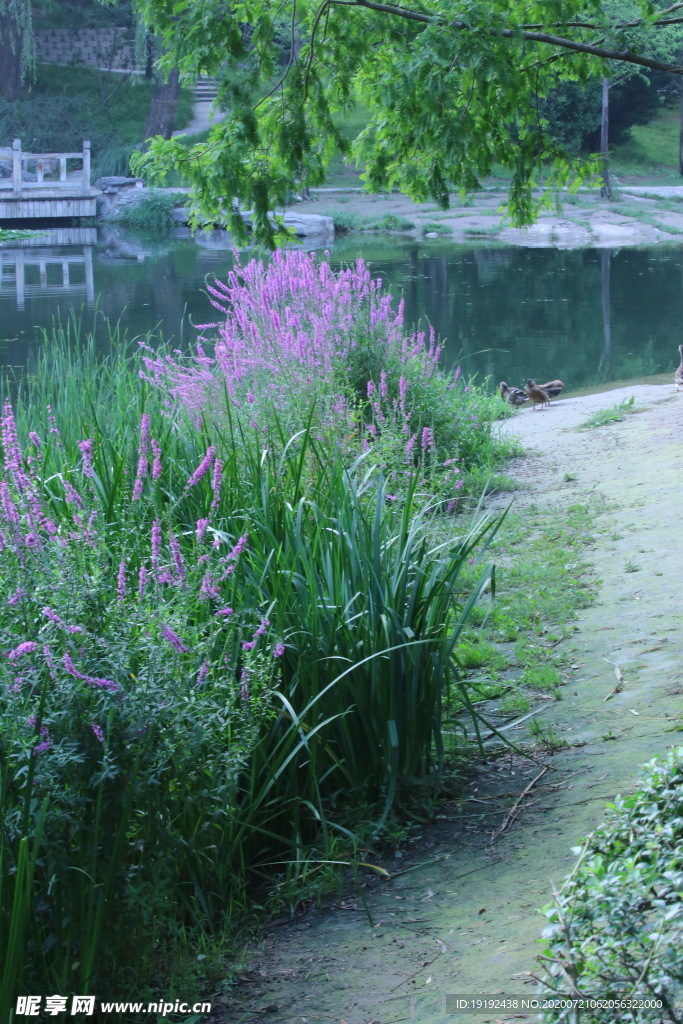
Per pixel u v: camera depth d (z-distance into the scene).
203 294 23.58
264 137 7.60
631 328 19.92
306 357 8.51
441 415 10.28
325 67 7.46
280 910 3.73
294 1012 3.04
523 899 3.47
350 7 7.20
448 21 6.25
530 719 5.03
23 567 3.34
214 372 8.62
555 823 4.00
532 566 7.21
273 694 3.97
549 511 8.59
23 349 16.86
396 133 7.76
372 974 3.20
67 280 26.27
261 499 5.02
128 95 50.50
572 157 8.12
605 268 29.19
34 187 40.88
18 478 3.60
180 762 3.29
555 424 12.28
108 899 3.04
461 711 5.20
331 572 4.48
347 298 10.34
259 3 7.06
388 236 38.06
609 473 9.61
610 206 41.66
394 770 4.16
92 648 3.14
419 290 25.06
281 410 7.27
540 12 6.79
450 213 41.34
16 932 2.70
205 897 3.66
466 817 4.21
